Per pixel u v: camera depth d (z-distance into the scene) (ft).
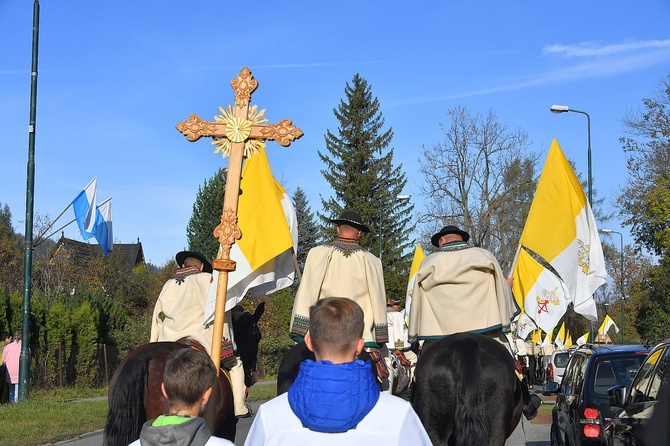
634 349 31.19
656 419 20.36
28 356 58.54
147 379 19.34
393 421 10.46
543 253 32.55
